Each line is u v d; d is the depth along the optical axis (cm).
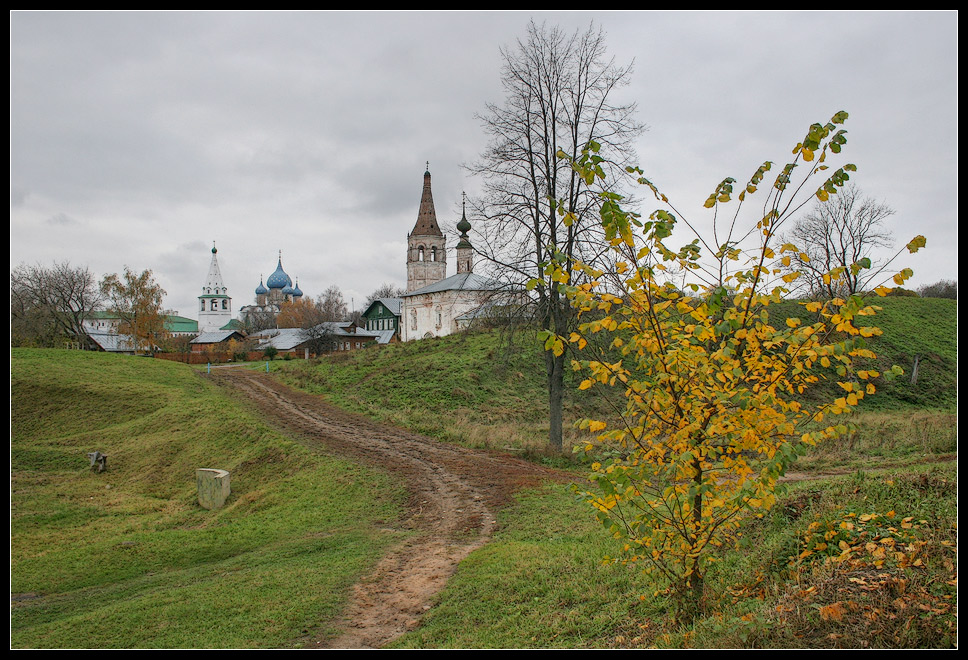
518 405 3331
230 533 1638
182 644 910
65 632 1010
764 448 561
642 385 581
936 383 4025
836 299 538
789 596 639
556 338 593
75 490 2311
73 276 7394
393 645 837
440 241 8681
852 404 539
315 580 1142
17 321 6988
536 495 1656
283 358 7306
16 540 1703
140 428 3067
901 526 775
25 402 3531
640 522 648
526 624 823
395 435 2628
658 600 780
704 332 562
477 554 1188
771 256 564
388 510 1672
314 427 2811
